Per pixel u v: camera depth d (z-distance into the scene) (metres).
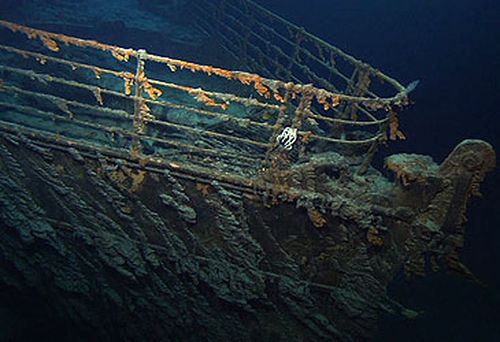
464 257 12.09
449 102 16.94
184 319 5.52
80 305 5.82
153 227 5.04
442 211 4.32
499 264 11.98
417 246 4.49
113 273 5.45
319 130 6.38
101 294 5.62
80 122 4.70
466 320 10.35
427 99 17.16
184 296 5.39
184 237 5.02
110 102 6.52
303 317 5.10
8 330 6.32
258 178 4.61
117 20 9.30
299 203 4.54
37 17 9.02
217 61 8.81
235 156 4.94
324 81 6.55
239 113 6.68
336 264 4.86
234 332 5.44
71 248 5.40
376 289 4.82
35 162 4.95
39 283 5.79
